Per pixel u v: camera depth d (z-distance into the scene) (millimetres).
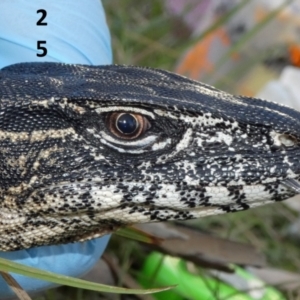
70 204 226
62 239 240
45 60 288
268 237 391
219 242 326
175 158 224
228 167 224
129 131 221
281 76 421
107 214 230
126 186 224
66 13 308
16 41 287
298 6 428
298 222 393
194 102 223
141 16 470
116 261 343
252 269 354
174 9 474
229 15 392
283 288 350
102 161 224
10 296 281
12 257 263
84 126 223
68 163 224
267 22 400
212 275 347
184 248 321
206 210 231
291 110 231
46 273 201
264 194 228
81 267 283
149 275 345
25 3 302
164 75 242
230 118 222
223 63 408
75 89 224
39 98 223
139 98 218
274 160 224
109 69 244
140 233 294
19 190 227
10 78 234
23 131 224
